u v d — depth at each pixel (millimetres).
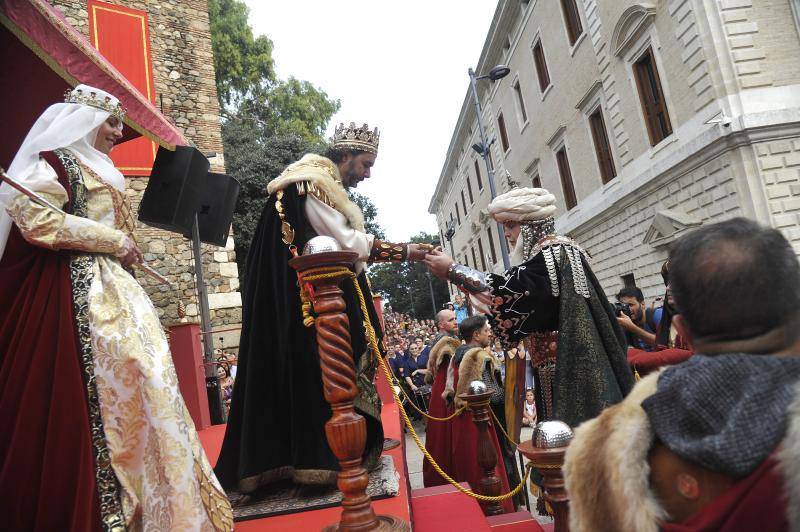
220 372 8406
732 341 901
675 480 874
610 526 932
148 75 9969
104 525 1594
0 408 1701
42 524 1589
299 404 2191
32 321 1775
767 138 10391
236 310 11430
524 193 2605
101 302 1814
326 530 1703
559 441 1638
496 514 3199
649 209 13930
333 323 1659
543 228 2609
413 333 18391
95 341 1757
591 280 2404
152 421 1706
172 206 5047
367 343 2295
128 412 1731
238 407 2338
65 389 1697
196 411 5035
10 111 3420
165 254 10781
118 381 1739
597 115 16750
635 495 887
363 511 1607
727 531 754
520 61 22109
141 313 1874
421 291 68000
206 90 11969
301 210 2246
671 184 12797
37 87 3447
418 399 9469
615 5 14055
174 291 10719
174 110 11422
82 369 1733
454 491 2756
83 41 3381
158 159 5109
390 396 5652
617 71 14555
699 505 840
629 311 5344
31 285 1823
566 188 19672
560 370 2170
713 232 948
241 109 23906
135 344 1782
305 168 2322
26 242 1890
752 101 10477
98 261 1899
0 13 2707
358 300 2318
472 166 33062
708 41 10953
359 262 2344
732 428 778
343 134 2584
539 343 2473
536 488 2512
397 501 2006
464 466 4105
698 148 11352
